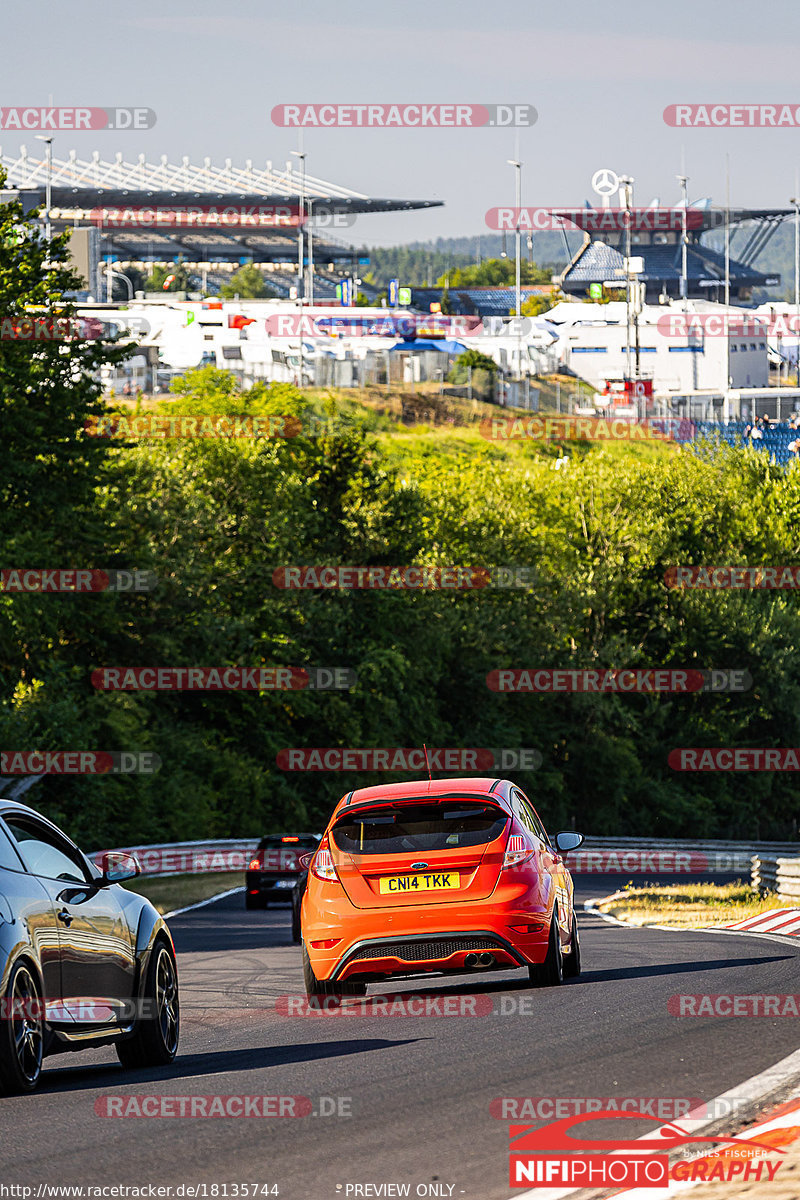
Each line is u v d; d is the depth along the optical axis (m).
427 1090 25.50
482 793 40.06
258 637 195.25
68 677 158.88
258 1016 38.88
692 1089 24.19
